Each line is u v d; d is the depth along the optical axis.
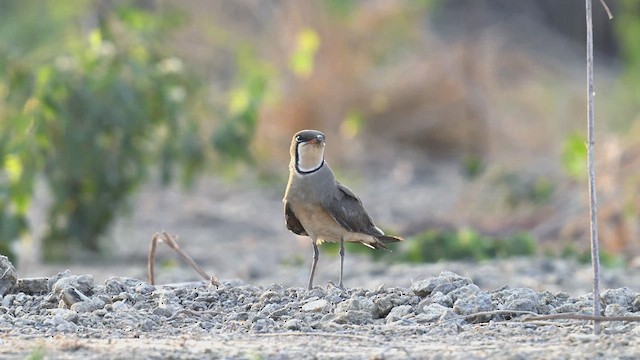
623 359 8.06
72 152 18.66
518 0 39.91
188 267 18.39
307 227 10.99
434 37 32.34
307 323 9.45
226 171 21.09
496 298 10.07
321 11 29.73
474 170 24.33
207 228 22.77
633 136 24.17
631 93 33.16
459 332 9.14
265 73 23.47
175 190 25.94
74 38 22.34
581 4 41.25
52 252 19.42
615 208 20.53
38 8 28.34
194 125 19.70
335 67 29.67
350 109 29.84
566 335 8.93
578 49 40.28
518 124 31.36
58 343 8.59
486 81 31.17
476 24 36.41
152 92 19.22
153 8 25.83
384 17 30.28
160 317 9.70
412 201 25.31
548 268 16.95
